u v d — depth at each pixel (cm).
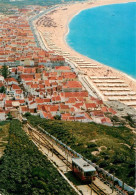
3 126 16700
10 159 11125
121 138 15400
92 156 11612
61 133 14925
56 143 13712
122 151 12175
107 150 12169
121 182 9488
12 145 12700
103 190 9262
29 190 9006
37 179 9475
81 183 9619
